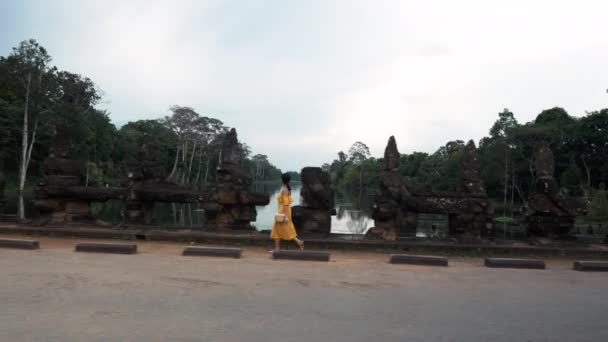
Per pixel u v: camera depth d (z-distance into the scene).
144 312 4.64
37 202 10.20
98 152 53.19
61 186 10.18
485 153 45.44
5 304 4.73
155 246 8.91
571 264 8.40
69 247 8.55
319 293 5.70
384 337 4.16
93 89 36.72
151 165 10.20
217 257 8.00
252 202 9.71
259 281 6.22
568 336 4.33
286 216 8.52
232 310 4.84
